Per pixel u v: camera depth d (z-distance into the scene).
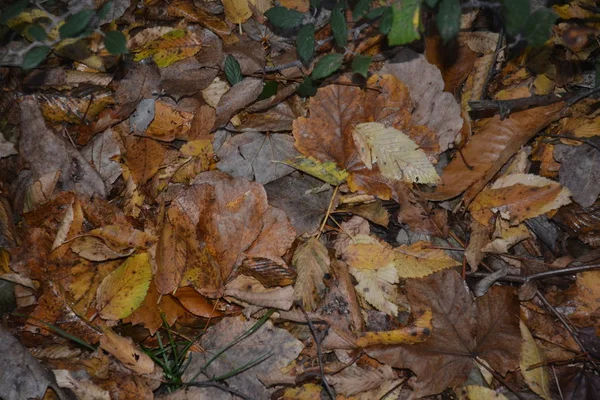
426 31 0.85
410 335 0.74
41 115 0.83
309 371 0.74
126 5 0.90
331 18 0.75
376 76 0.84
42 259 0.77
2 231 0.78
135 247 0.77
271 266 0.77
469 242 0.80
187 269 0.76
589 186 0.83
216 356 0.75
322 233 0.81
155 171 0.82
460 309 0.76
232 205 0.77
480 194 0.83
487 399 0.72
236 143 0.83
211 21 0.89
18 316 0.75
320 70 0.74
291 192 0.81
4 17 0.74
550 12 0.68
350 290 0.77
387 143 0.81
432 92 0.83
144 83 0.86
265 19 0.90
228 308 0.77
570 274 0.81
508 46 0.82
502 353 0.75
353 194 0.81
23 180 0.81
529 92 0.88
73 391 0.71
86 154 0.83
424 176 0.80
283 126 0.84
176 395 0.73
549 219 0.83
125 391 0.72
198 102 0.86
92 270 0.77
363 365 0.75
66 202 0.79
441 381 0.73
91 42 0.87
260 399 0.73
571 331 0.77
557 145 0.85
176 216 0.76
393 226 0.83
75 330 0.74
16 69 0.86
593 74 0.89
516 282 0.80
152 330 0.75
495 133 0.82
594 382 0.75
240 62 0.86
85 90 0.86
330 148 0.82
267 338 0.75
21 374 0.70
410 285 0.77
